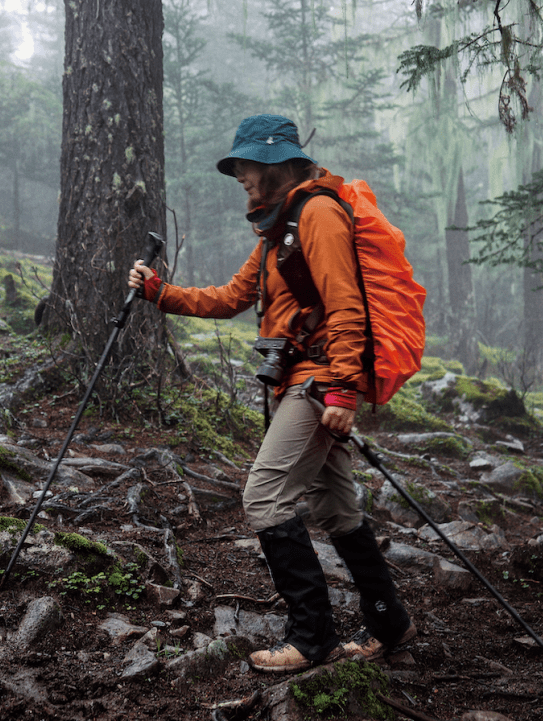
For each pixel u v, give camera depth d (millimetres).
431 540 3936
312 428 2033
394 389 1988
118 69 5176
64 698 1769
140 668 1944
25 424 4188
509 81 4289
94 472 3582
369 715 1887
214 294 2436
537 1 5789
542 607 3090
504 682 2297
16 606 2139
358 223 2020
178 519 3338
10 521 2455
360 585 2250
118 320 2398
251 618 2494
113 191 5090
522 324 22547
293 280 2023
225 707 1846
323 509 2221
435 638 2627
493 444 7125
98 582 2367
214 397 5363
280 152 2041
